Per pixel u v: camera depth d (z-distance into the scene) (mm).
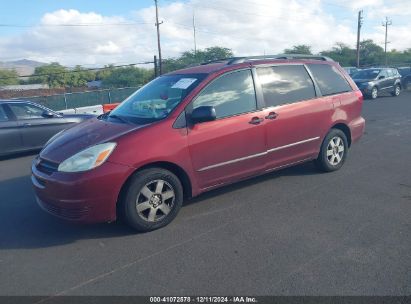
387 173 5840
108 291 3020
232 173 4641
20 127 8281
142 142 3898
